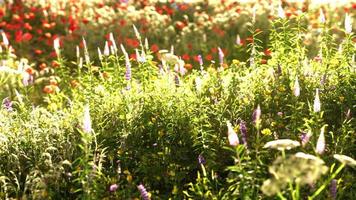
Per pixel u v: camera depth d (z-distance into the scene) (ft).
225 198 8.82
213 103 10.68
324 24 11.43
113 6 24.47
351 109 10.17
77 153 9.98
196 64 17.98
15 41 19.53
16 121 10.87
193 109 10.36
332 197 8.27
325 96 10.45
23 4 22.18
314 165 7.34
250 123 10.16
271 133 9.85
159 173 9.70
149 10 21.80
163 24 21.33
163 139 10.17
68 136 10.15
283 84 10.78
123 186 9.55
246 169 9.02
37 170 9.35
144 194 8.55
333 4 22.24
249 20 20.34
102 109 10.96
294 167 7.36
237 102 10.60
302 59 11.32
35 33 20.77
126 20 21.08
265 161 9.41
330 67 10.92
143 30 20.21
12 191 9.59
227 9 22.95
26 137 10.29
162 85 11.18
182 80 11.48
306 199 8.64
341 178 9.04
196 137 9.83
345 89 10.38
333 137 9.37
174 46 19.20
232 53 18.58
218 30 19.27
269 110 10.44
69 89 13.19
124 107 10.78
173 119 10.27
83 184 8.79
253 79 11.16
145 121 10.47
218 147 9.87
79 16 21.83
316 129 9.14
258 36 19.51
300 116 10.01
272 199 8.57
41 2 22.35
